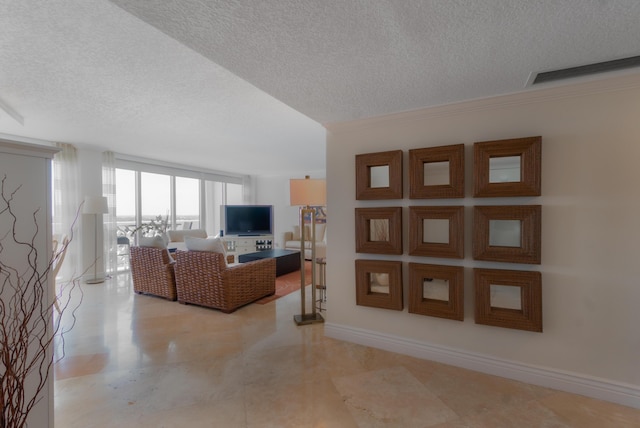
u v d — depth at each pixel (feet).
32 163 3.84
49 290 4.01
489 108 7.04
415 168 7.72
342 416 5.63
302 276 10.45
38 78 7.65
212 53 4.94
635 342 5.91
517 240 6.78
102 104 9.55
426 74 5.74
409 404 5.98
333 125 8.91
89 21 5.35
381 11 3.87
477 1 3.68
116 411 5.74
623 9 3.83
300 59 5.14
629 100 5.91
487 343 7.14
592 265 6.20
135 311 11.53
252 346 8.53
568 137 6.36
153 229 20.62
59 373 7.07
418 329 7.93
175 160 20.53
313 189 9.46
